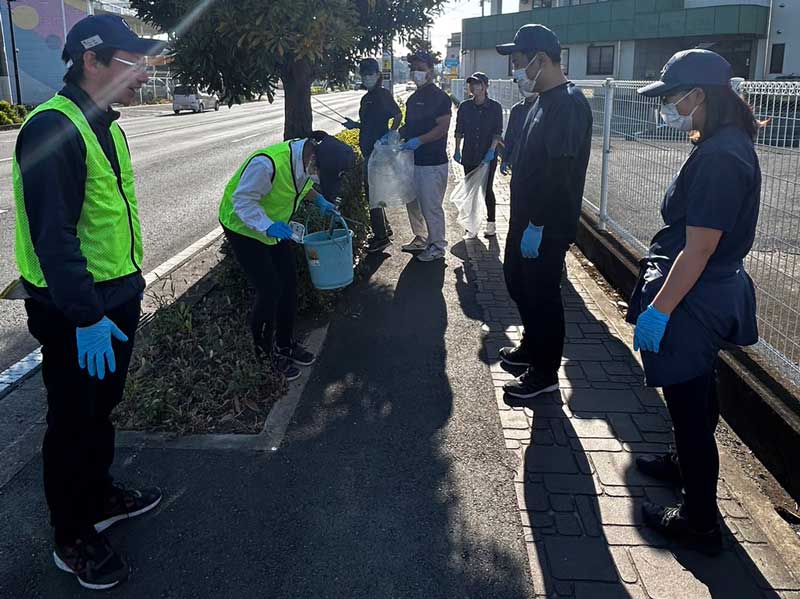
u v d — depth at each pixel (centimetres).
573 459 362
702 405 285
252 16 515
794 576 282
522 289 444
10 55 3338
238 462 360
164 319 488
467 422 400
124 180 286
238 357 449
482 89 765
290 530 310
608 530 309
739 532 307
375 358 485
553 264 407
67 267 243
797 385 367
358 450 371
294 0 506
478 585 278
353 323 549
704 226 259
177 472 352
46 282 247
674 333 279
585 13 3525
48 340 267
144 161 1565
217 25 527
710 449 286
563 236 404
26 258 260
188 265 717
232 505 327
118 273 277
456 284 644
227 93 616
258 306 439
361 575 283
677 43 3412
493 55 4006
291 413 409
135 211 296
